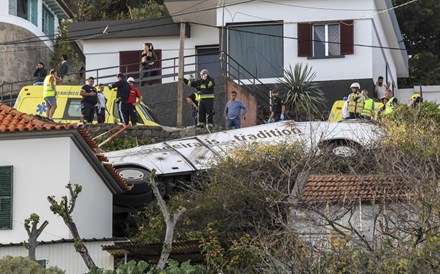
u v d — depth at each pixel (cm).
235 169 7225
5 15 12675
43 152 7044
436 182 6000
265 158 7244
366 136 7588
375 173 6850
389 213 5884
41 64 11331
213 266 6338
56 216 6962
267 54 10931
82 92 9112
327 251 5647
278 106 9594
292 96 10169
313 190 6738
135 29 11812
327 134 7681
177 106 9888
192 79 9938
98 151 7400
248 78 10856
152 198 7681
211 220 7019
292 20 10906
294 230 5884
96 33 11856
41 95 9269
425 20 15112
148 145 7906
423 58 14688
